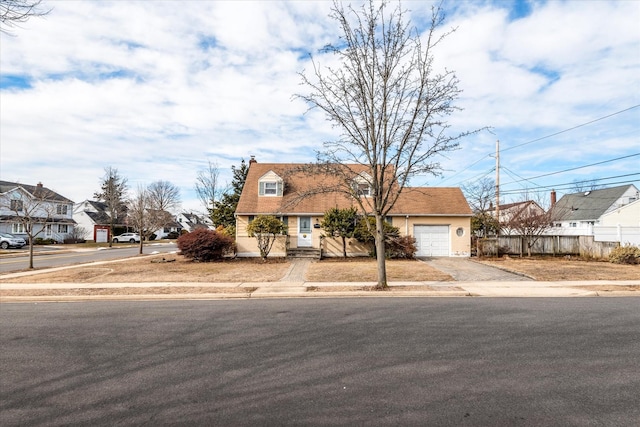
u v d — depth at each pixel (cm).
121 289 1191
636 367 491
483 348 574
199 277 1459
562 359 523
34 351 575
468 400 396
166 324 746
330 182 2528
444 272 1561
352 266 1802
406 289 1159
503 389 424
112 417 364
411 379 454
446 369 487
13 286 1262
